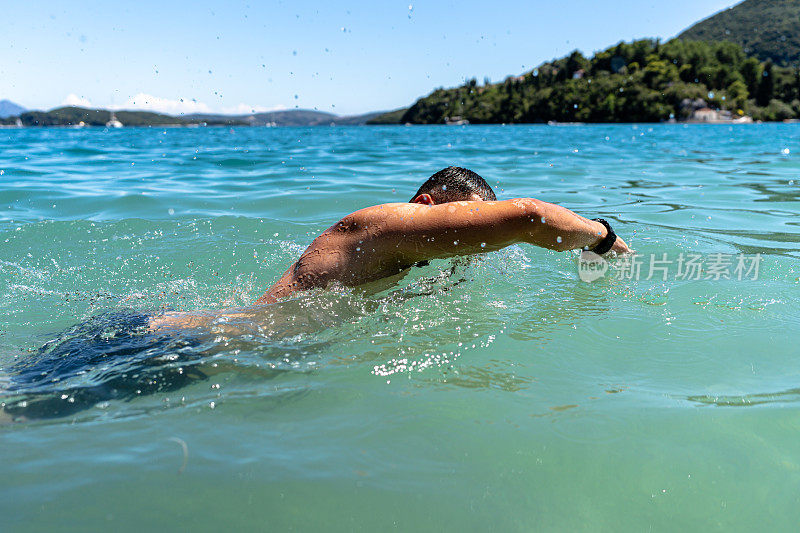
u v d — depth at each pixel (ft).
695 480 3.09
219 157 28.94
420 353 4.73
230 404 3.91
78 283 7.00
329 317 5.25
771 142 44.98
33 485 2.98
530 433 3.53
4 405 3.88
